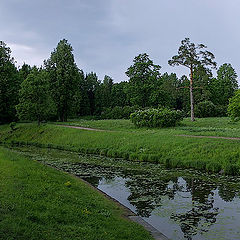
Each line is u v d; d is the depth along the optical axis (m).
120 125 40.91
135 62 60.41
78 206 10.70
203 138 25.12
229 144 22.08
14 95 51.97
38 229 7.85
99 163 23.41
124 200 13.45
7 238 6.93
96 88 93.38
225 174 18.47
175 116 36.38
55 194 11.42
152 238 8.92
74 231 8.16
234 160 19.67
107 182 17.02
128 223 10.03
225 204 12.61
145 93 60.81
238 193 14.30
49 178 13.99
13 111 52.16
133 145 27.69
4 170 14.05
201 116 55.56
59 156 27.47
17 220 8.05
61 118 55.50
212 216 11.16
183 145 24.38
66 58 53.12
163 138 27.36
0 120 54.16
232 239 9.15
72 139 35.44
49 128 42.19
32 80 44.44
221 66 78.38
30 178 13.06
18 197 10.04
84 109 85.81
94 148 29.97
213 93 72.12
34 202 9.88
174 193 14.48
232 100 24.73
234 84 76.94
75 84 54.34
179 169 20.45
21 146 36.91
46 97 45.12
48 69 54.00
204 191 14.74
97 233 8.39
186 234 9.57
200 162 20.48
